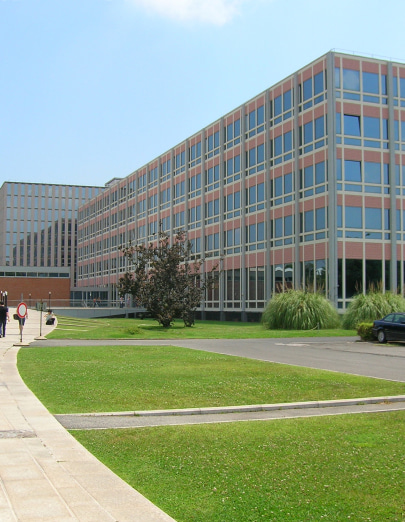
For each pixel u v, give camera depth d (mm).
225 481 5957
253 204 44906
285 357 18516
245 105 46594
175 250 37188
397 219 37094
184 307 36250
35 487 5586
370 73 37312
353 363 16844
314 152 37625
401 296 30812
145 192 67625
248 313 45062
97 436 7910
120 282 37281
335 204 35375
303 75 39219
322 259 36219
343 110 36312
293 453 7020
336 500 5398
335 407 10414
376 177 36781
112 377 13312
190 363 16125
